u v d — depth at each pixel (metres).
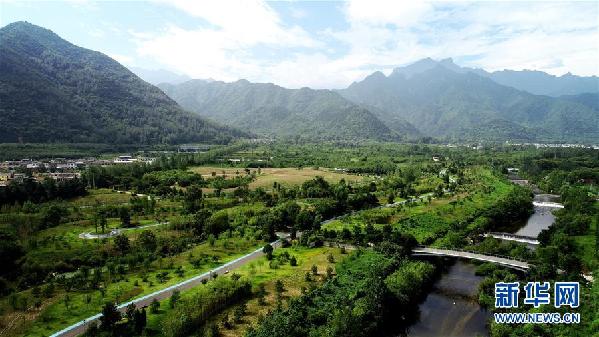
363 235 169.50
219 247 163.75
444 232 188.75
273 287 124.88
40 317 105.25
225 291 114.69
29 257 145.50
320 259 148.12
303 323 102.38
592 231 179.62
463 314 122.25
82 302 114.12
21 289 127.12
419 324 116.88
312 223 188.25
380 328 110.81
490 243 161.50
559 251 146.25
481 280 145.38
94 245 161.00
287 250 159.88
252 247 164.62
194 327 102.38
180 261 147.75
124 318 103.56
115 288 123.31
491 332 109.75
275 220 193.12
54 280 131.88
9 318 105.94
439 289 139.25
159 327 100.12
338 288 122.06
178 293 113.38
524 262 143.88
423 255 158.25
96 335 95.12
